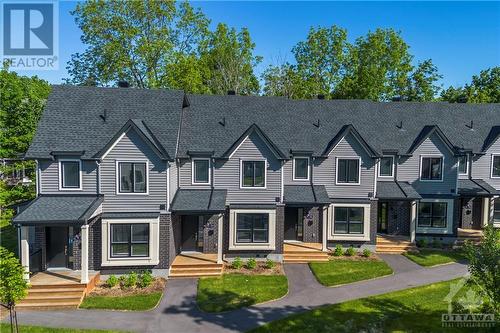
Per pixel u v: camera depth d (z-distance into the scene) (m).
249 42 55.78
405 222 28.53
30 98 31.84
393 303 17.59
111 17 41.09
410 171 28.33
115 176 20.88
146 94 25.23
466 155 30.16
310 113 29.91
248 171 24.12
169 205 21.44
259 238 23.81
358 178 26.19
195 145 24.75
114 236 20.64
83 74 43.47
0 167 29.97
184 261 22.64
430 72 49.75
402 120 30.52
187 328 15.34
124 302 17.81
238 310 17.08
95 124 22.75
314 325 15.46
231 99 28.89
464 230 30.23
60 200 20.42
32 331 14.88
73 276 19.72
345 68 51.84
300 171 26.59
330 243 26.23
